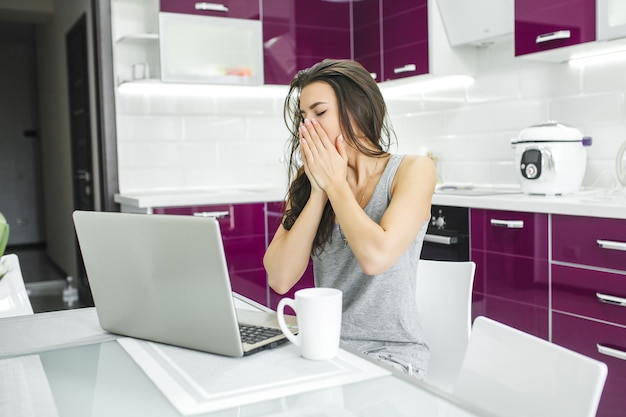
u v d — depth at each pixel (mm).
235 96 4027
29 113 8445
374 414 803
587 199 2426
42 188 8547
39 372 1001
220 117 4000
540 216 2432
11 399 886
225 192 3707
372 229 1243
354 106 1351
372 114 1378
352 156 1450
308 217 1376
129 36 3482
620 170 2539
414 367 1323
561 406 927
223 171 4027
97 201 4262
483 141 3432
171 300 1073
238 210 3443
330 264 1452
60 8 5613
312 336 1017
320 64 1402
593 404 871
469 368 1118
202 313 1040
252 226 3486
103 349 1122
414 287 1426
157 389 914
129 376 972
